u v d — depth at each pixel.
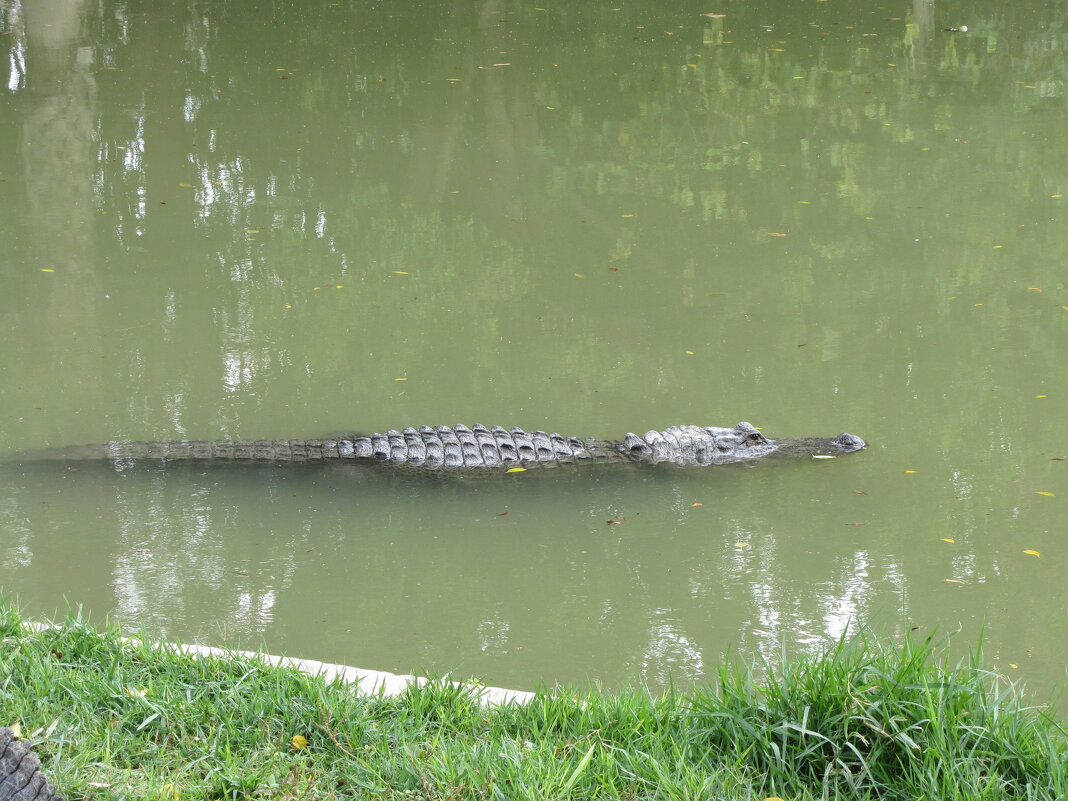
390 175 16.95
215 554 8.97
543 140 18.45
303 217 15.53
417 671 6.76
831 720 5.14
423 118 19.27
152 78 21.05
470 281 13.98
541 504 10.11
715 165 17.42
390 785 4.98
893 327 12.85
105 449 10.56
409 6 26.28
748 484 10.41
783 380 11.99
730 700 5.53
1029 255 14.41
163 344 12.45
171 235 14.88
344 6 26.34
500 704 5.77
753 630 7.84
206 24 24.88
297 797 4.88
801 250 14.59
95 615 7.85
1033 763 4.89
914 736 5.02
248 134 18.45
